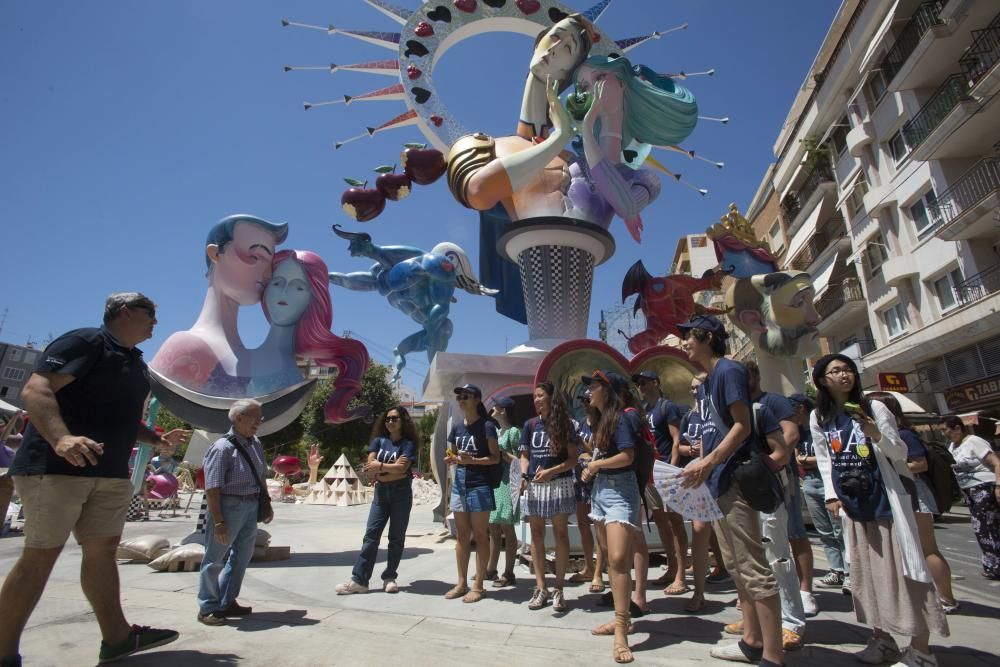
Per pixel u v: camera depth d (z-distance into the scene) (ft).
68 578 17.57
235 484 13.21
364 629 12.19
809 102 79.00
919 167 55.72
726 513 9.59
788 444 10.49
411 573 19.39
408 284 35.17
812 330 30.22
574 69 32.60
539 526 14.79
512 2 35.70
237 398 23.15
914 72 54.39
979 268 49.26
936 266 54.75
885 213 62.13
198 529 21.66
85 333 9.64
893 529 9.71
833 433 10.71
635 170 33.50
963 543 29.60
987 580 18.78
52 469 8.96
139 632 10.34
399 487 16.75
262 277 25.02
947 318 51.49
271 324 25.39
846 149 71.15
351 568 20.24
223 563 13.85
